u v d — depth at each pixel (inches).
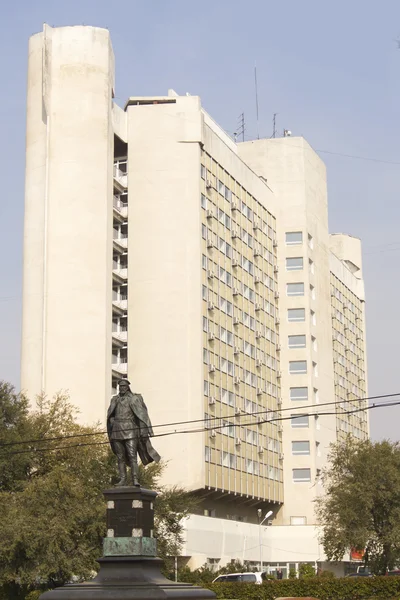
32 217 3132.4
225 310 3408.0
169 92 3452.3
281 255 4037.9
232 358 3425.2
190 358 3154.5
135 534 1078.4
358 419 4776.1
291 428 3895.2
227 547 3117.6
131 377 3176.7
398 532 2444.6
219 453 3216.0
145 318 3208.7
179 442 3105.3
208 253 3309.5
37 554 1907.0
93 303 3031.5
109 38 3233.3
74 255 3056.1
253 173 3843.5
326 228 4414.4
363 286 5211.6
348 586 1936.5
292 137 4111.7
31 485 1988.2
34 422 2253.9
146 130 3336.6
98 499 2050.9
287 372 3954.2
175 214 3265.3
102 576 1066.1
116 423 1135.0
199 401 3120.1
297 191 4074.8
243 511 3575.3
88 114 3139.8
